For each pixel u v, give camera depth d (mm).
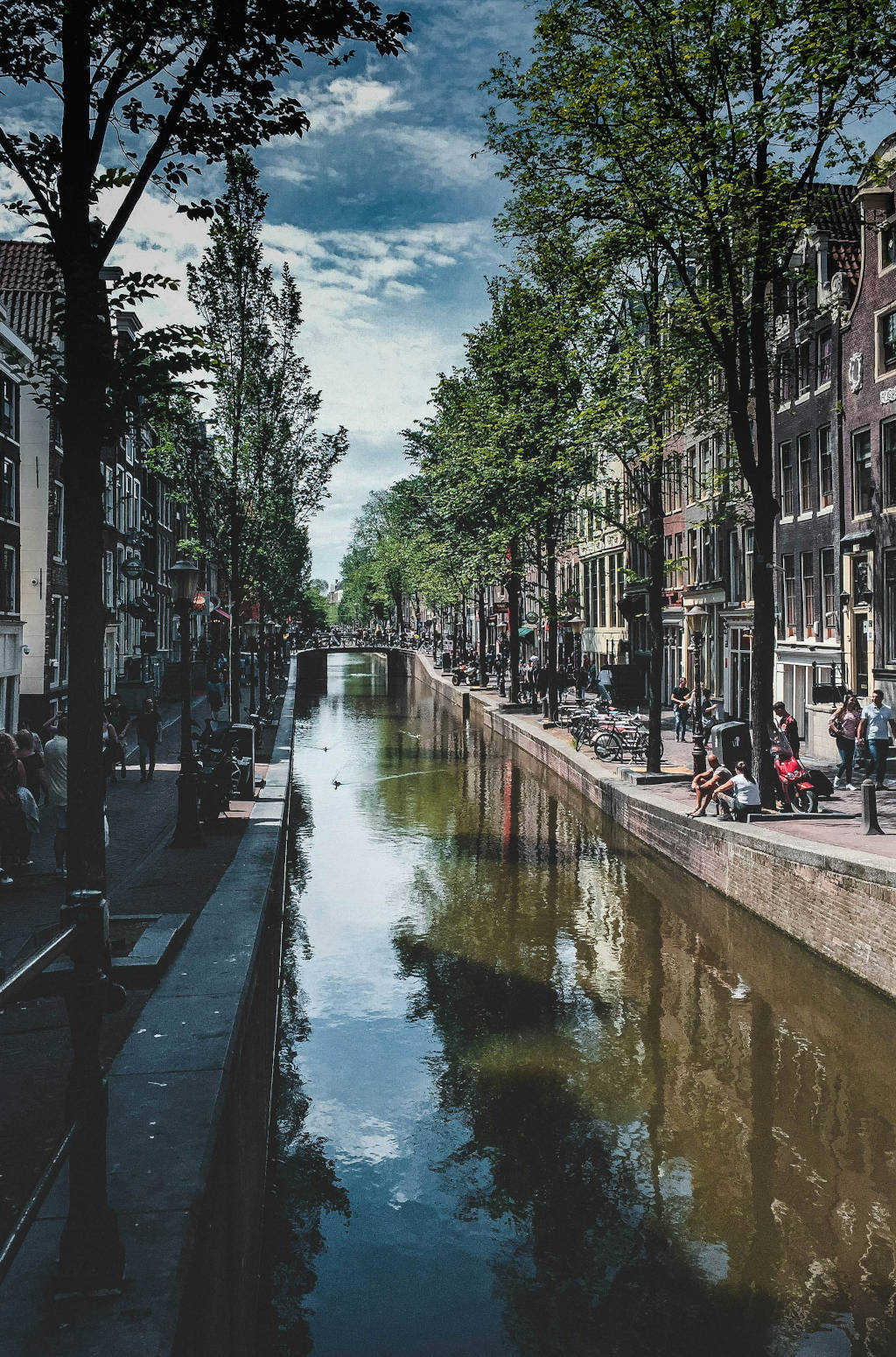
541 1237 7293
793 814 16438
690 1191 7836
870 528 23203
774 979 12594
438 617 88375
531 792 27250
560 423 24547
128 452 42219
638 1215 7527
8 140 7090
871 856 12102
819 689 22938
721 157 15352
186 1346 3363
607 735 27328
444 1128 8875
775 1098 9391
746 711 31656
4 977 2502
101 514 7102
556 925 14992
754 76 15195
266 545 29344
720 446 33406
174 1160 4363
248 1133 6711
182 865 13023
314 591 139500
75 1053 3293
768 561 16875
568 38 15977
